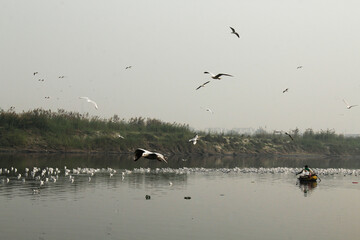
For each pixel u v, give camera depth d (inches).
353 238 1004.6
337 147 4997.5
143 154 614.2
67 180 1690.5
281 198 1497.3
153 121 4335.6
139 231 989.8
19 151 3046.3
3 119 3287.4
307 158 4224.9
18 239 903.1
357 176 2361.0
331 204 1409.9
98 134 3639.3
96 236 941.8
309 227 1091.3
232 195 1515.7
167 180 1836.9
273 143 4699.8
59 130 3440.0
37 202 1242.0
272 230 1050.1
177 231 1003.3
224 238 967.6
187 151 3870.6
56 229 979.9
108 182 1684.3
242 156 4065.0
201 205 1305.4
